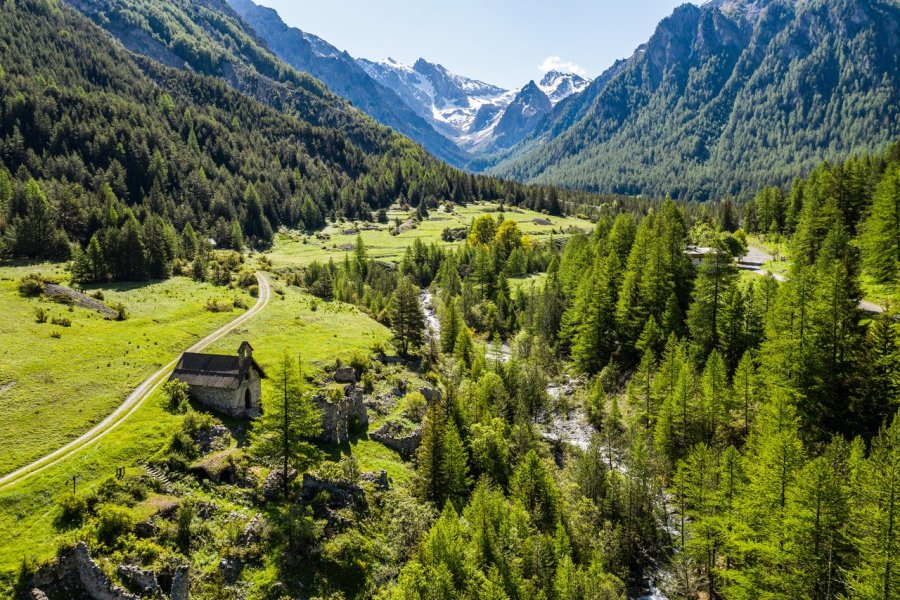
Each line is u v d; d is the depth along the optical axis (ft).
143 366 262.06
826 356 198.70
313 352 305.53
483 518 171.32
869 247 279.08
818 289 210.59
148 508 159.33
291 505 174.60
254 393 232.53
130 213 565.12
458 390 287.69
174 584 133.90
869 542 124.98
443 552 154.71
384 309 431.84
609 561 183.83
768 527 148.15
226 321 354.33
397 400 273.54
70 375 241.76
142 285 419.74
